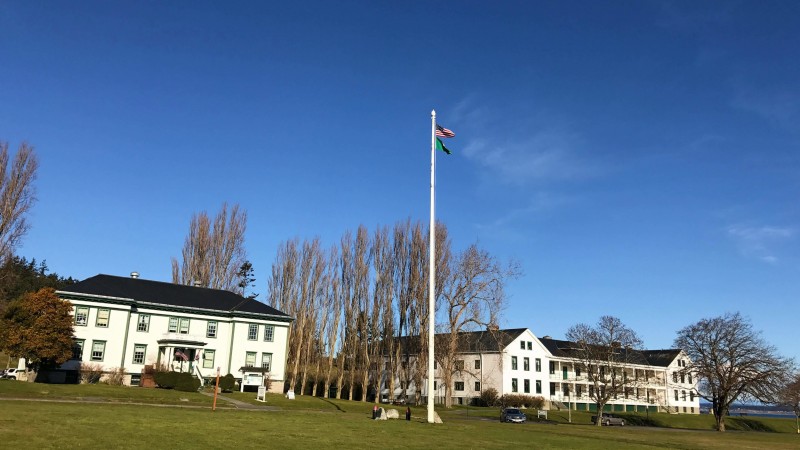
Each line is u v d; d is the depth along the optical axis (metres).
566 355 106.81
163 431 23.45
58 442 18.78
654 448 31.20
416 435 28.81
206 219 83.50
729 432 71.88
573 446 28.95
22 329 52.69
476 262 72.94
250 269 98.12
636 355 116.56
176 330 67.06
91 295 62.22
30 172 60.91
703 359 79.44
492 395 93.00
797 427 99.56
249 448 20.34
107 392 47.81
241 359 69.12
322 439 24.38
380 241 80.00
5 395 39.78
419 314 75.38
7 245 60.12
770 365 76.38
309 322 81.81
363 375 77.75
